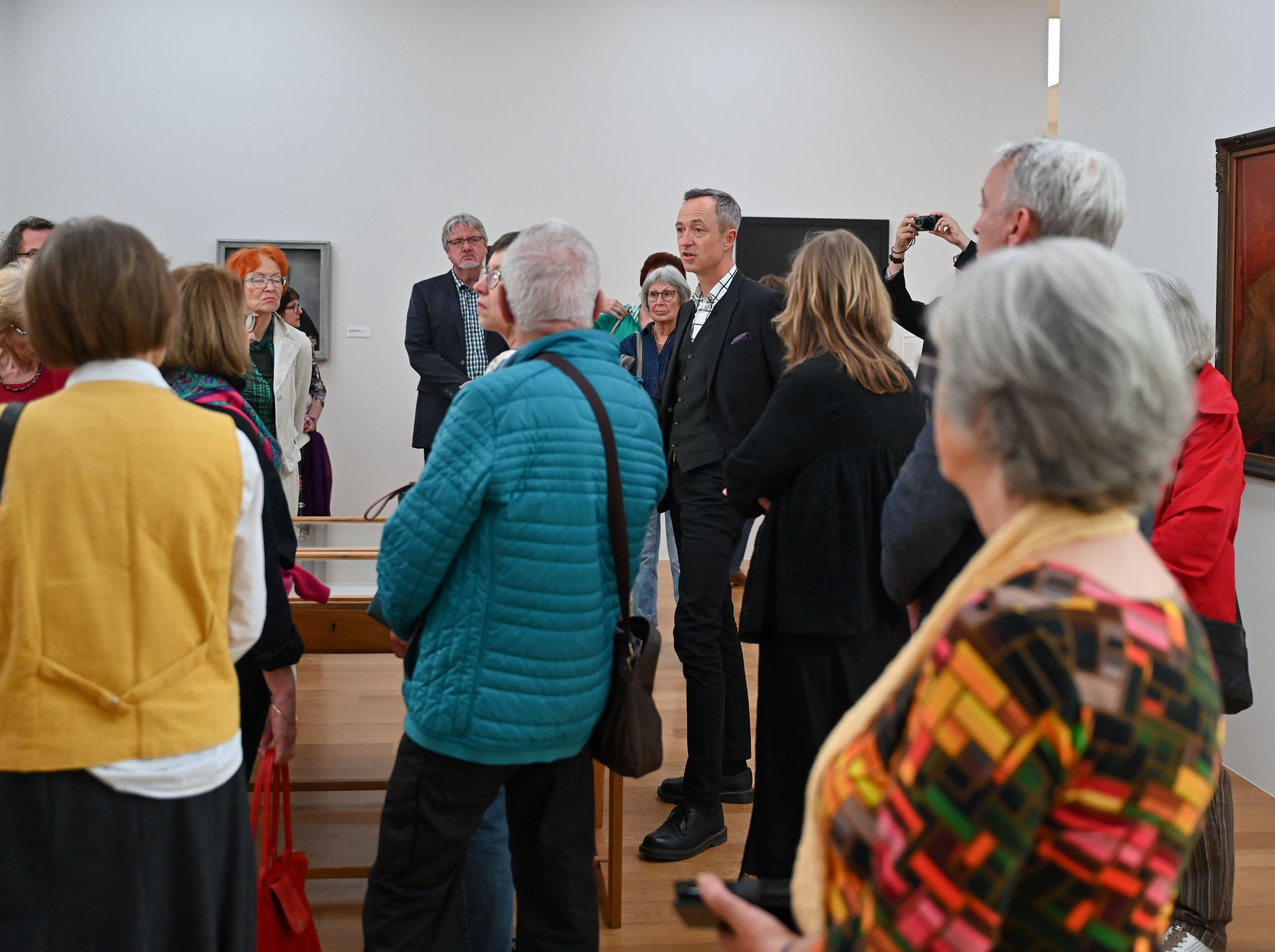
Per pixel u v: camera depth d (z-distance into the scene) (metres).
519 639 1.94
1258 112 3.58
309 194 7.93
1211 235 3.84
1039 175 1.66
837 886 0.94
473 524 1.94
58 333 1.59
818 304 2.54
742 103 8.18
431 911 2.08
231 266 4.10
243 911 1.73
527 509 1.92
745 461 2.52
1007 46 8.30
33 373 2.47
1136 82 4.25
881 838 0.83
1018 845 0.77
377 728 4.23
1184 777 0.79
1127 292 0.84
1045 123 8.35
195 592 1.63
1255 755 3.79
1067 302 0.83
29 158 7.73
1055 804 0.78
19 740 1.53
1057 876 0.79
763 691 2.61
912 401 2.55
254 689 2.30
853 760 0.94
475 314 6.12
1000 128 8.33
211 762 1.64
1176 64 4.00
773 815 2.58
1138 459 0.83
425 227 8.02
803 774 2.55
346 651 2.88
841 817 0.92
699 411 3.40
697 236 3.43
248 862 1.75
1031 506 0.88
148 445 1.59
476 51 7.98
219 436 1.67
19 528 1.53
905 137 8.28
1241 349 3.68
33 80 7.70
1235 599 2.73
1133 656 0.78
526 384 1.96
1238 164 3.64
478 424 1.92
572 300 2.09
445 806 2.02
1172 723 0.78
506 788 2.14
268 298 4.11
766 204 8.24
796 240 8.27
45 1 7.68
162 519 1.59
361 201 7.97
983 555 0.89
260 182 7.89
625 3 8.07
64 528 1.54
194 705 1.62
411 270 8.03
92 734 1.55
